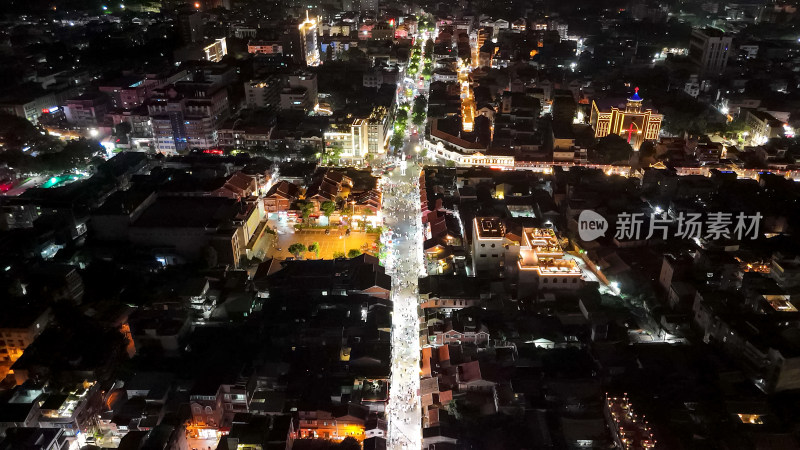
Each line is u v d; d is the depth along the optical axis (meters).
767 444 167.50
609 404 180.12
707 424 176.00
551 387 192.12
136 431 168.75
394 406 196.75
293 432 177.12
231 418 188.12
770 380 190.62
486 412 185.62
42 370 193.62
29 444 165.25
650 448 163.50
